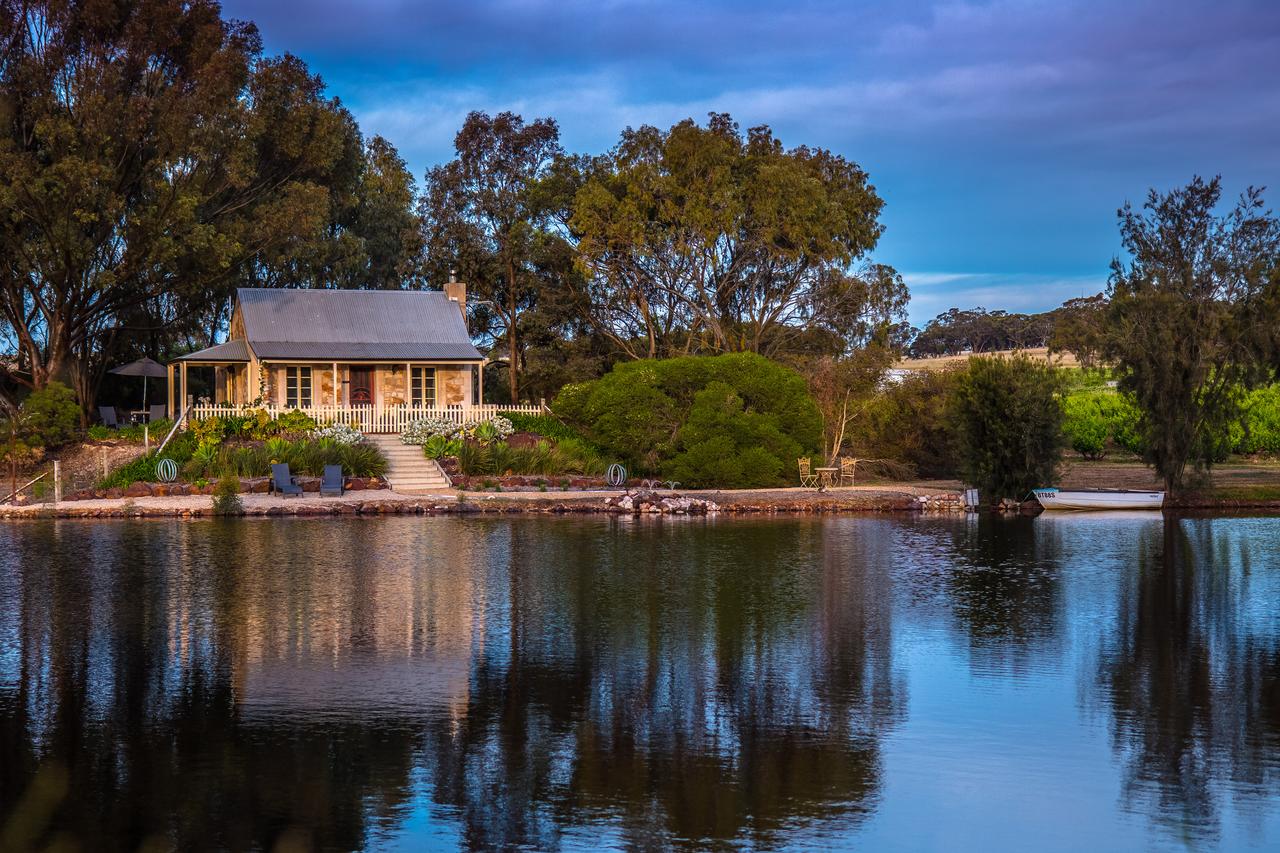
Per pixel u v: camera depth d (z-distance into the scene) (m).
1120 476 50.22
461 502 37.34
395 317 53.38
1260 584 22.98
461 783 11.45
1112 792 11.34
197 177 49.31
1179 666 16.09
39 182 43.44
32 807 10.70
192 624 18.30
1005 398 39.44
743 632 18.05
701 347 61.28
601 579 23.12
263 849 9.91
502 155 61.53
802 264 59.66
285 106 55.78
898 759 12.21
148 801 10.90
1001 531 32.84
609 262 60.47
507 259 61.50
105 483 39.75
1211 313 39.62
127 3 47.41
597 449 47.00
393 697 14.26
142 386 63.50
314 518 35.34
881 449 52.09
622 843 10.12
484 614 19.31
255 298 52.19
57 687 14.58
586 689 14.71
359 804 10.90
